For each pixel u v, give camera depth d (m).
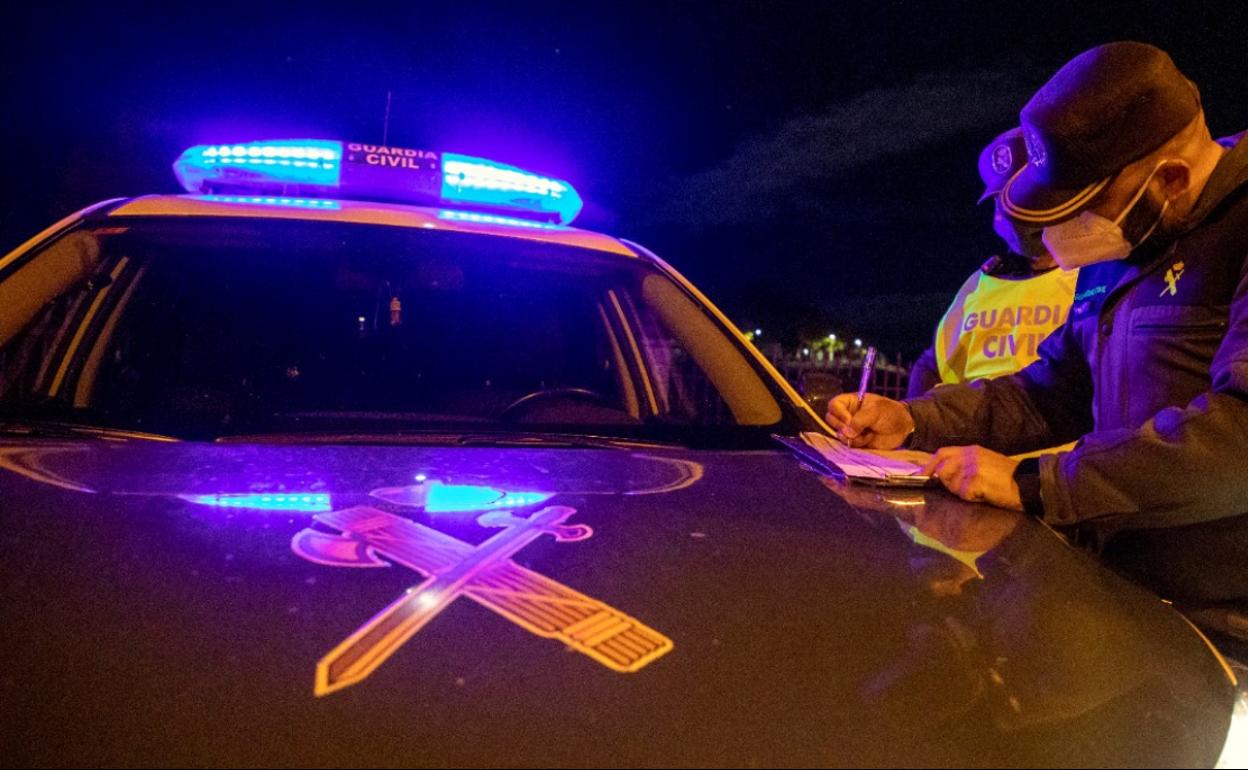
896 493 1.51
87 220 2.16
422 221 2.38
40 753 0.75
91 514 1.17
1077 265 1.83
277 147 2.46
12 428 1.64
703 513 1.32
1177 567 1.64
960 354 3.39
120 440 1.61
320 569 1.04
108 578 1.00
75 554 1.05
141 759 0.74
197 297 2.15
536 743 0.76
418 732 0.77
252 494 1.29
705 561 1.13
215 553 1.07
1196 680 0.96
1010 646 0.96
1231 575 1.61
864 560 1.17
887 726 0.81
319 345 2.16
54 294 1.96
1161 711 0.88
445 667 0.86
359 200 2.54
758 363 2.24
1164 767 0.80
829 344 13.90
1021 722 0.83
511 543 1.15
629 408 2.30
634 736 0.77
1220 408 1.42
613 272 2.44
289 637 0.89
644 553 1.14
